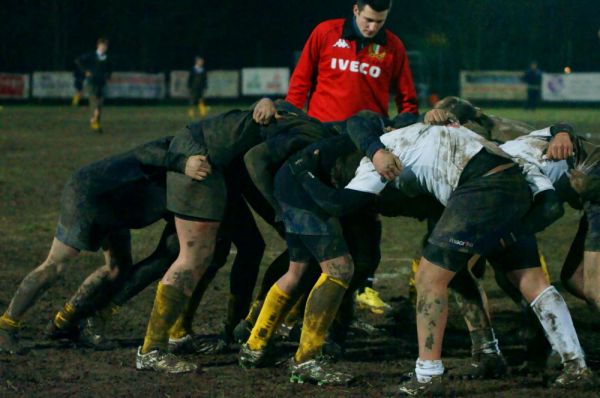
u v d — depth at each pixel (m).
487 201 11.69
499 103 102.31
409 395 12.02
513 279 12.52
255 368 13.63
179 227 13.27
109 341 15.09
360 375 13.30
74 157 44.59
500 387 12.66
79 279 20.02
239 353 13.84
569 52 105.25
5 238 24.95
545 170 12.67
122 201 13.92
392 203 12.85
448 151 11.96
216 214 13.16
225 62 119.50
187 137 13.29
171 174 13.31
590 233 13.04
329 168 12.63
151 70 115.31
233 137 13.05
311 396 12.20
